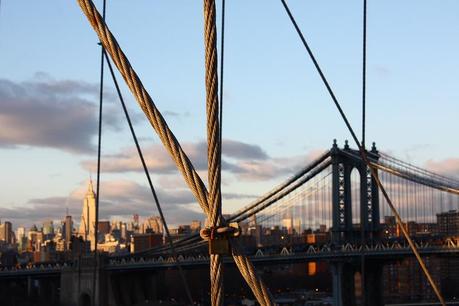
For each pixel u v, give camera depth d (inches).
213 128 183.0
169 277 4311.0
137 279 3937.0
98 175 373.7
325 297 4662.9
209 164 182.7
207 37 184.5
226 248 179.0
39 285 4426.7
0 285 4311.0
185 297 4205.2
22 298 4242.1
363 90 315.6
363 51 316.8
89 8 189.9
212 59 183.9
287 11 266.7
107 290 3727.9
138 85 186.4
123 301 3811.5
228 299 3444.9
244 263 180.9
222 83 247.9
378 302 3282.5
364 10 317.7
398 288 4746.6
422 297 4739.2
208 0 184.5
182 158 183.2
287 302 4279.0
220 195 182.2
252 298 3390.7
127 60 188.4
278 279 5329.7
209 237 179.9
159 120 186.4
